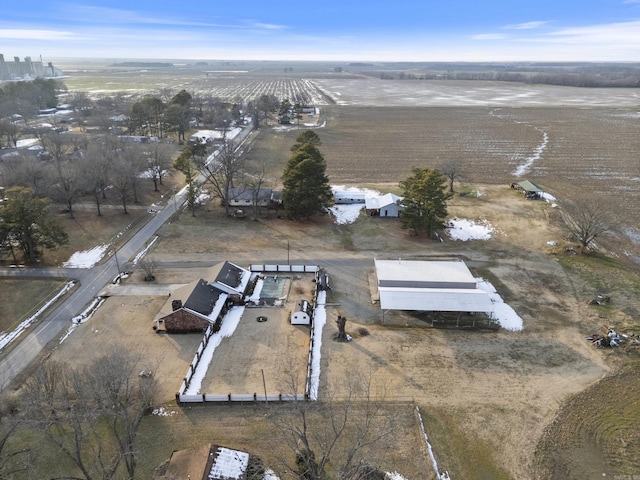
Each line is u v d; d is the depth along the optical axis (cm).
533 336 4000
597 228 5634
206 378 3478
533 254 5625
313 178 6438
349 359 3691
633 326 4109
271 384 3416
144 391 2912
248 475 2573
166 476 2484
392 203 6869
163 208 7231
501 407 3177
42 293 4700
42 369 3009
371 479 2562
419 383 3409
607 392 3328
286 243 5984
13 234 5122
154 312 4394
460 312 4384
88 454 2766
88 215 6831
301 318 4181
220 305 4328
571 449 2844
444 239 6100
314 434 2922
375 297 4659
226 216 6894
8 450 2770
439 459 2769
